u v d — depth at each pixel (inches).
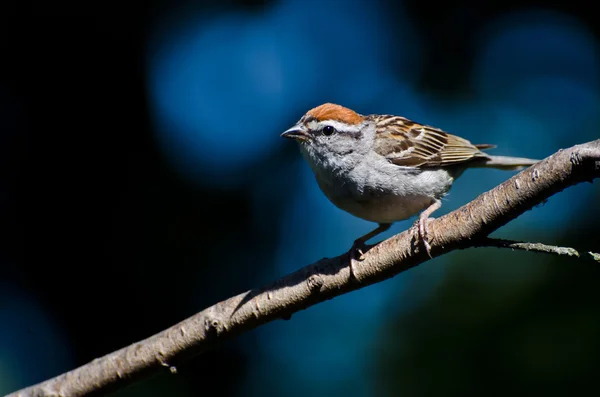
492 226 236.7
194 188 428.1
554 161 221.8
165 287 416.2
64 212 421.4
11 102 427.5
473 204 240.2
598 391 306.7
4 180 420.2
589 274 334.6
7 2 425.4
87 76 434.9
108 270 418.0
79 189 423.2
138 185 426.3
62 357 408.2
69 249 418.3
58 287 416.2
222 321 269.9
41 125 428.1
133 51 444.8
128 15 441.4
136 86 441.4
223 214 428.1
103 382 276.8
